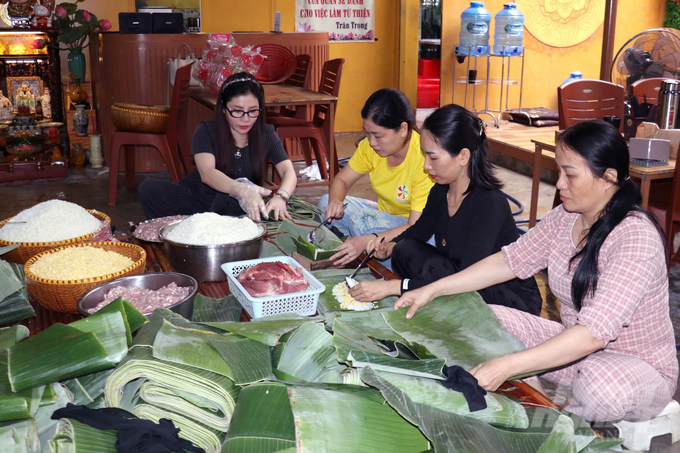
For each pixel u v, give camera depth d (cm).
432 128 204
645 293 152
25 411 116
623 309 145
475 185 213
